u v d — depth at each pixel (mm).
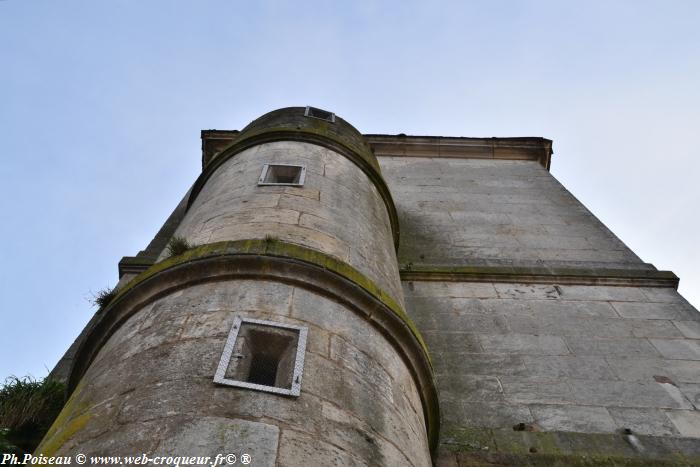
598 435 5457
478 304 7621
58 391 5441
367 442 3203
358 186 7016
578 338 6961
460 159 13852
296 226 5164
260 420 2949
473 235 9844
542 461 5031
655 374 6367
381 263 5594
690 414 5777
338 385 3457
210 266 4223
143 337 3750
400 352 4355
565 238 9805
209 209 5848
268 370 3516
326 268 4289
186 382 3168
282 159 6934
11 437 4840
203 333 3596
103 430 2949
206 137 13586
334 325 3963
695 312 7559
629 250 9422
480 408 5801
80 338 7035
